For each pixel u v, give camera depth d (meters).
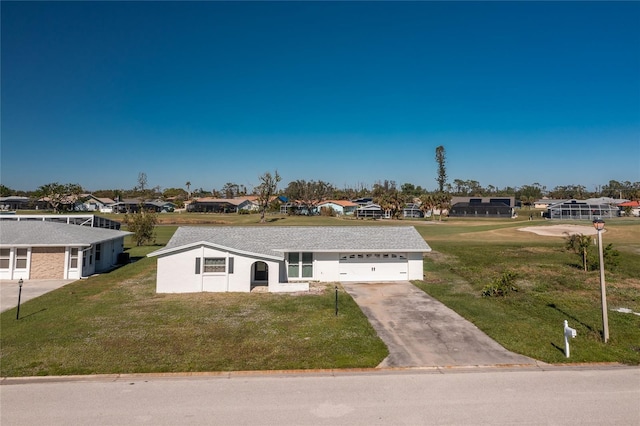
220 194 180.00
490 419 7.84
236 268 21.25
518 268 27.28
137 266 28.86
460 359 11.34
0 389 9.11
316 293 20.83
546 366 10.77
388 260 24.80
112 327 14.28
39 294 19.97
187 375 10.02
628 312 16.47
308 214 106.56
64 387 9.23
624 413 8.10
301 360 11.12
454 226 63.50
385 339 13.28
